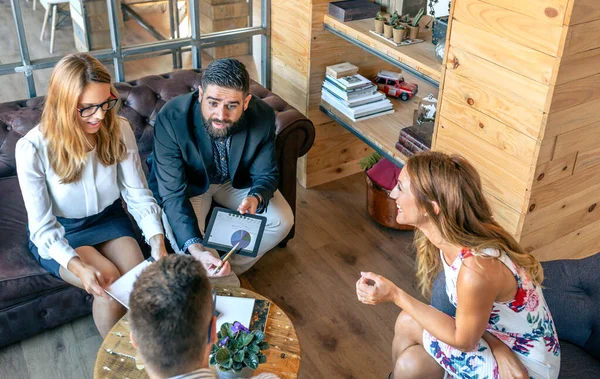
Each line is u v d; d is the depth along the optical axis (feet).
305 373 7.95
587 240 8.77
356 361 8.15
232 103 7.59
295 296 9.22
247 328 5.98
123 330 6.34
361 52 11.16
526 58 6.91
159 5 10.46
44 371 7.86
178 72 10.29
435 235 5.82
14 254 7.80
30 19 9.50
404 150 9.53
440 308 6.52
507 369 5.85
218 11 11.05
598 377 6.15
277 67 11.87
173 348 3.93
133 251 7.74
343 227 10.80
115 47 10.37
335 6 10.20
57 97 6.82
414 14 10.33
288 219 9.18
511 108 7.30
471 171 5.62
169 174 8.28
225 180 9.04
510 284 5.52
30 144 7.09
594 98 7.21
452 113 8.18
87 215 7.73
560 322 6.54
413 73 8.90
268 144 8.65
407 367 6.59
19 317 7.90
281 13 11.16
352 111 10.36
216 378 4.18
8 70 9.71
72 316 8.32
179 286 3.95
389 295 6.07
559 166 7.53
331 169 12.03
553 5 6.45
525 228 7.82
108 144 7.43
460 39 7.66
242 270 9.31
